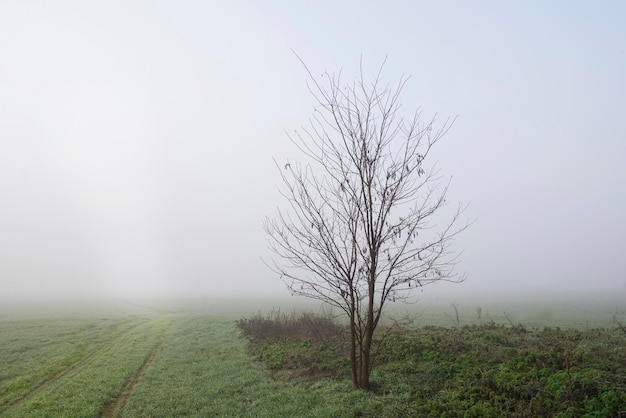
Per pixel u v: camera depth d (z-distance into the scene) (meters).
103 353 25.55
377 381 14.36
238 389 16.31
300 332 26.59
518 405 10.11
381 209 13.52
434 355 16.00
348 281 13.89
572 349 14.25
